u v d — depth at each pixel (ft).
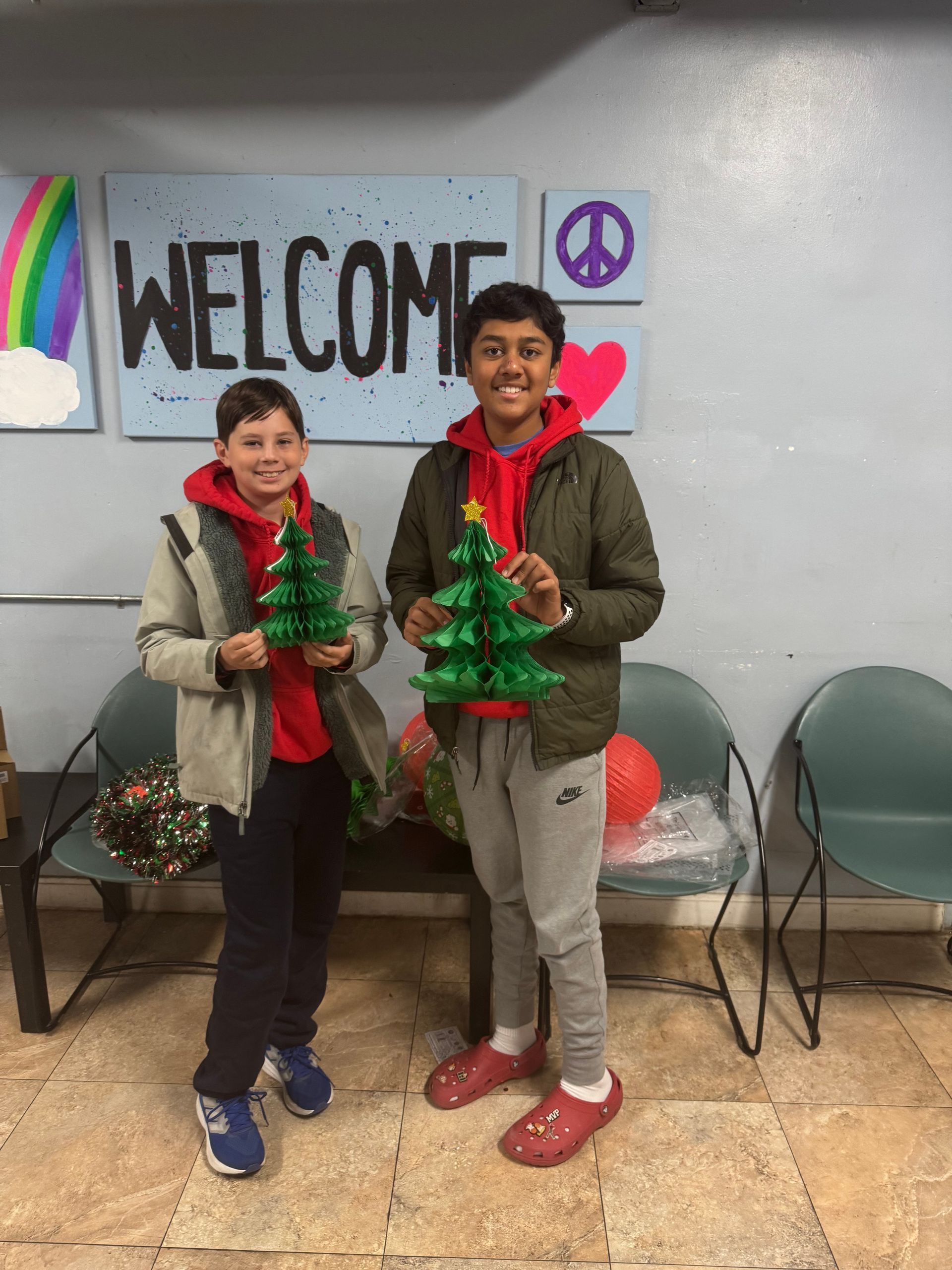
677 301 6.29
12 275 6.29
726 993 6.41
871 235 6.14
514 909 5.26
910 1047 6.04
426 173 6.12
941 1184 4.96
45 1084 5.66
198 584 4.45
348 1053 5.95
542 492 4.46
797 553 6.72
